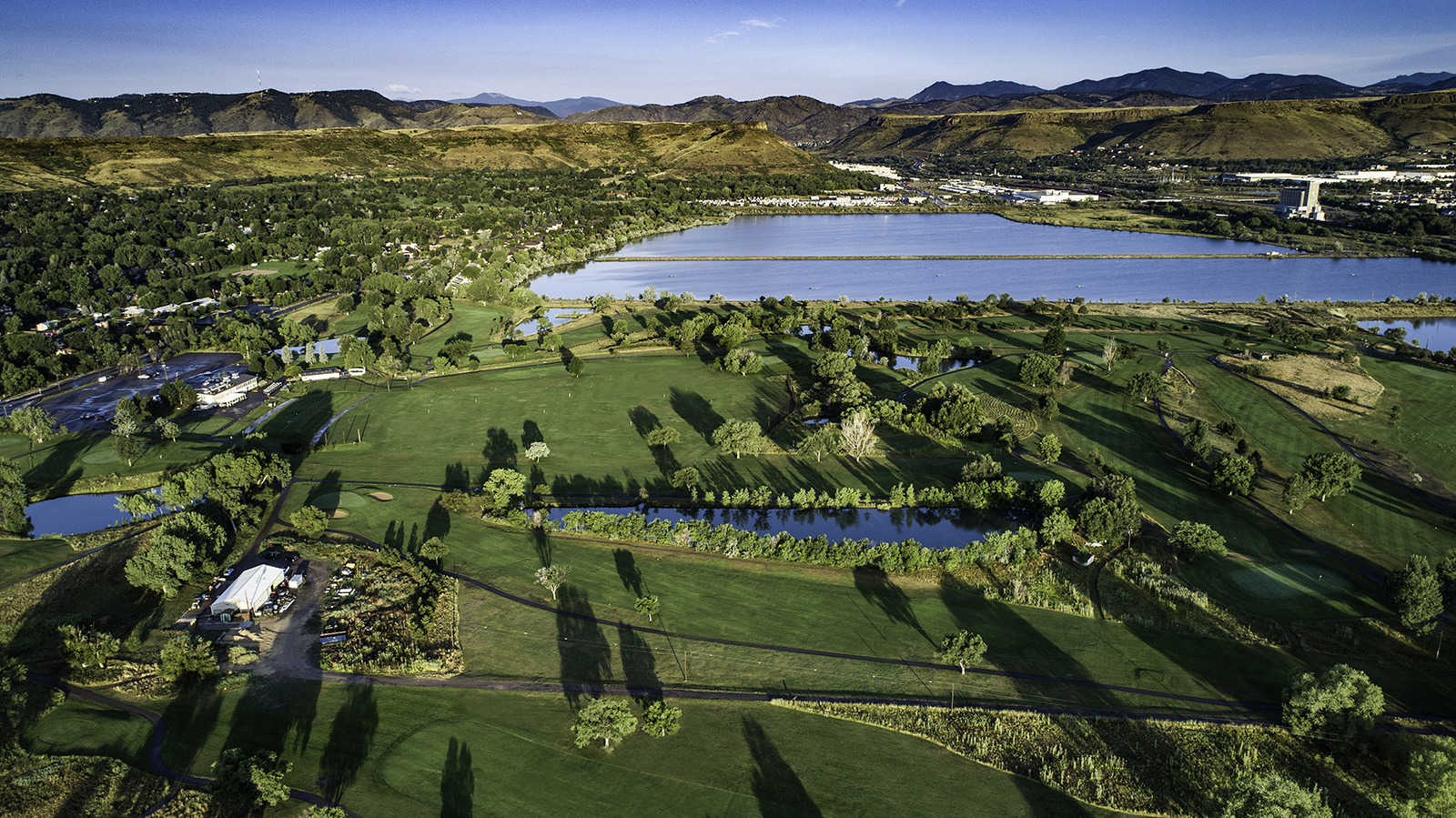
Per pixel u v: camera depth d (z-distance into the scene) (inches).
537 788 2913.4
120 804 2770.7
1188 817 2815.0
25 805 2716.5
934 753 3125.0
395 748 3093.0
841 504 5280.5
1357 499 5290.4
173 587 4082.2
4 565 4313.5
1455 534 4817.9
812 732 3233.3
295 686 3454.7
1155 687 3526.1
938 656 3732.8
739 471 5762.8
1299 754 3115.2
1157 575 4360.2
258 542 4702.3
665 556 4611.2
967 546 4665.4
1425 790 2728.8
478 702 3383.4
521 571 4414.4
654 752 3110.2
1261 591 4269.2
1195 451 5733.3
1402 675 3597.4
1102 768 3036.4
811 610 4101.9
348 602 4082.2
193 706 3312.0
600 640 3826.3
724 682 3538.4
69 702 3314.5
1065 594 4264.3
